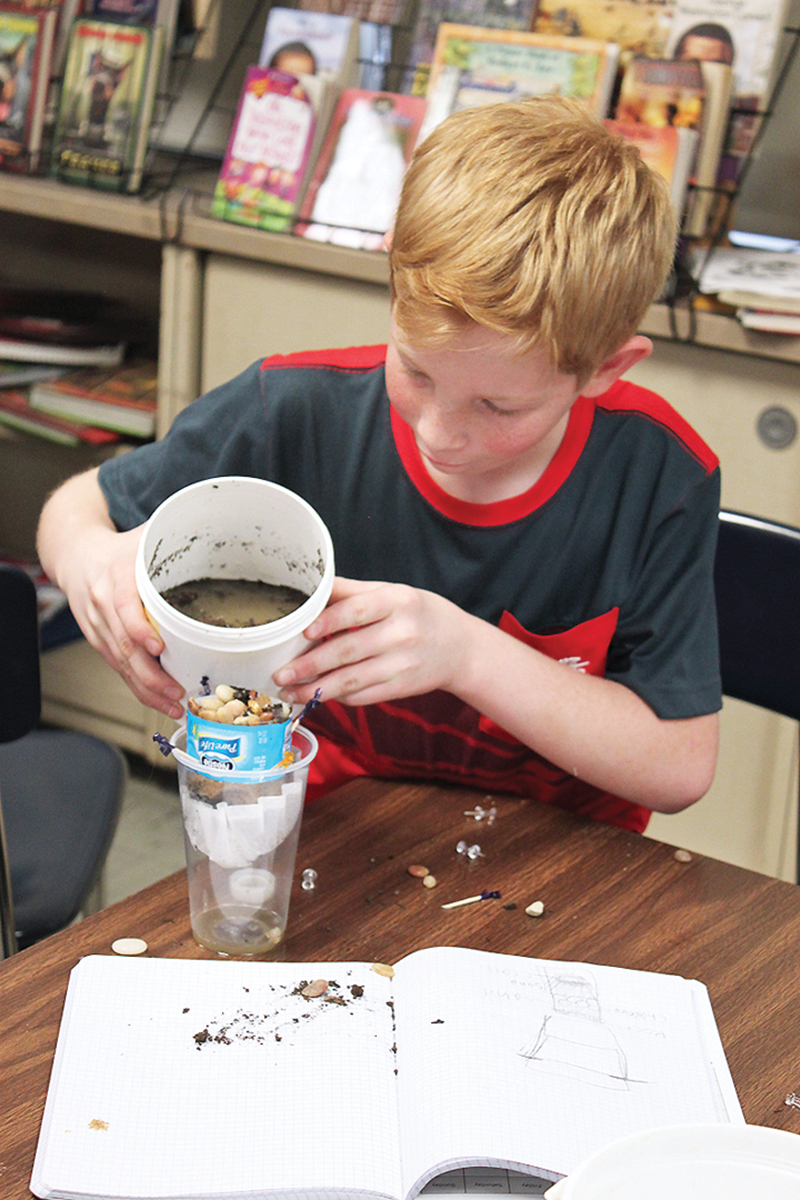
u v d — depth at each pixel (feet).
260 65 6.11
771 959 2.49
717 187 5.63
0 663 3.24
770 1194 1.70
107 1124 1.91
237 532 2.56
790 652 3.79
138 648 2.59
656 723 3.11
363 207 5.69
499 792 3.05
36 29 6.37
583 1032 2.21
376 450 3.46
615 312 2.49
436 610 2.80
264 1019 2.17
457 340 2.31
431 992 2.25
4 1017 2.14
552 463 3.32
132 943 2.35
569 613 3.48
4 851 3.24
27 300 7.43
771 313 4.90
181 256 6.03
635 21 5.65
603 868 2.75
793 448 5.13
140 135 6.25
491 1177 1.95
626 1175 1.68
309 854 2.70
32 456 7.52
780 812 5.58
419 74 6.02
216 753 2.19
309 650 2.54
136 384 6.75
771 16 5.43
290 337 5.98
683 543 3.35
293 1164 1.88
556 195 2.40
